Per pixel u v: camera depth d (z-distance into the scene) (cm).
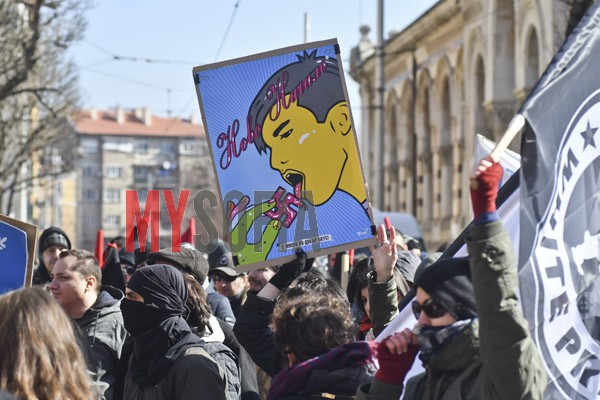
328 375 459
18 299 412
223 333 695
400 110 5119
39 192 7556
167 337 597
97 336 690
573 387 435
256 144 620
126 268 1042
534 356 384
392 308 593
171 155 14088
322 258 1409
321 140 611
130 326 601
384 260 597
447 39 4262
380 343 427
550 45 2886
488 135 3775
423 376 432
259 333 593
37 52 3103
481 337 385
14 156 3766
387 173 5456
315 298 487
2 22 2800
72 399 409
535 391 383
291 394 464
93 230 13738
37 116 4103
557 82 445
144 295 598
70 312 699
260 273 738
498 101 3509
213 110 629
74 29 3030
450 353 400
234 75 627
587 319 440
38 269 1010
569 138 446
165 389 589
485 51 3597
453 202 4250
